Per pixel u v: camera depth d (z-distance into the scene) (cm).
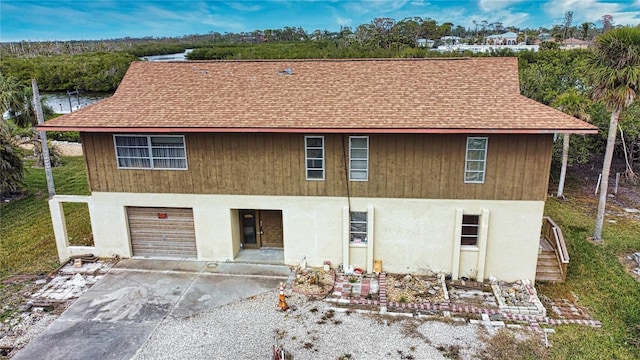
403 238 1443
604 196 1720
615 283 1448
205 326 1202
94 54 9400
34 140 2545
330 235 1475
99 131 1381
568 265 1566
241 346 1120
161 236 1580
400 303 1305
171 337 1156
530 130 1218
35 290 1396
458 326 1208
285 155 1411
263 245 1652
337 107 1395
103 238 1578
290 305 1297
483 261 1406
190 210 1531
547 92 2697
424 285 1404
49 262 1605
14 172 2256
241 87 1540
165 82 1600
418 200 1395
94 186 1517
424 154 1348
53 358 1080
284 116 1366
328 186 1424
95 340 1146
